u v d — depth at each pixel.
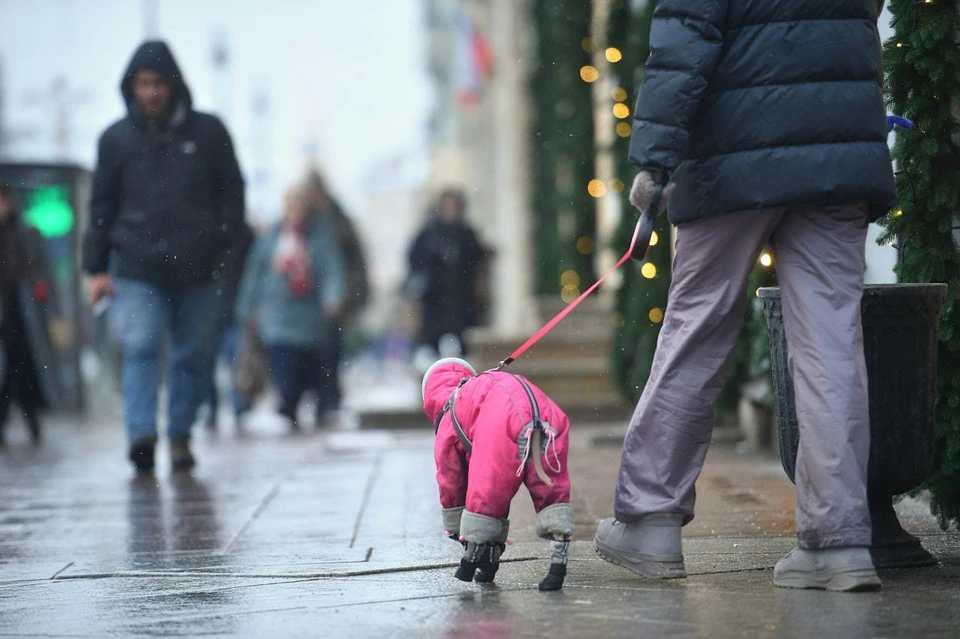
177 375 16.19
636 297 18.25
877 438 7.90
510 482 7.20
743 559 8.46
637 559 7.88
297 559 9.10
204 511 12.11
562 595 7.45
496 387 7.34
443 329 28.58
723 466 14.40
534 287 29.55
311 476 14.91
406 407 23.20
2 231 21.50
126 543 10.30
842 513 7.24
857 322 7.43
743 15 7.40
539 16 27.28
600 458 15.89
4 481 15.33
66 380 27.86
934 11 8.66
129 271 15.69
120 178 15.81
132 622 7.12
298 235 25.42
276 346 25.27
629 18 18.83
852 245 7.49
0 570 9.09
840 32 7.39
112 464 17.09
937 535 9.21
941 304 8.14
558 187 27.22
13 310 21.64
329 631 6.73
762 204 7.33
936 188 8.66
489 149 69.62
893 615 6.66
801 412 7.39
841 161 7.30
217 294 16.28
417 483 13.84
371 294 28.81
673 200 7.75
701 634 6.39
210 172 16.02
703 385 7.77
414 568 8.54
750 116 7.38
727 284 7.68
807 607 6.90
